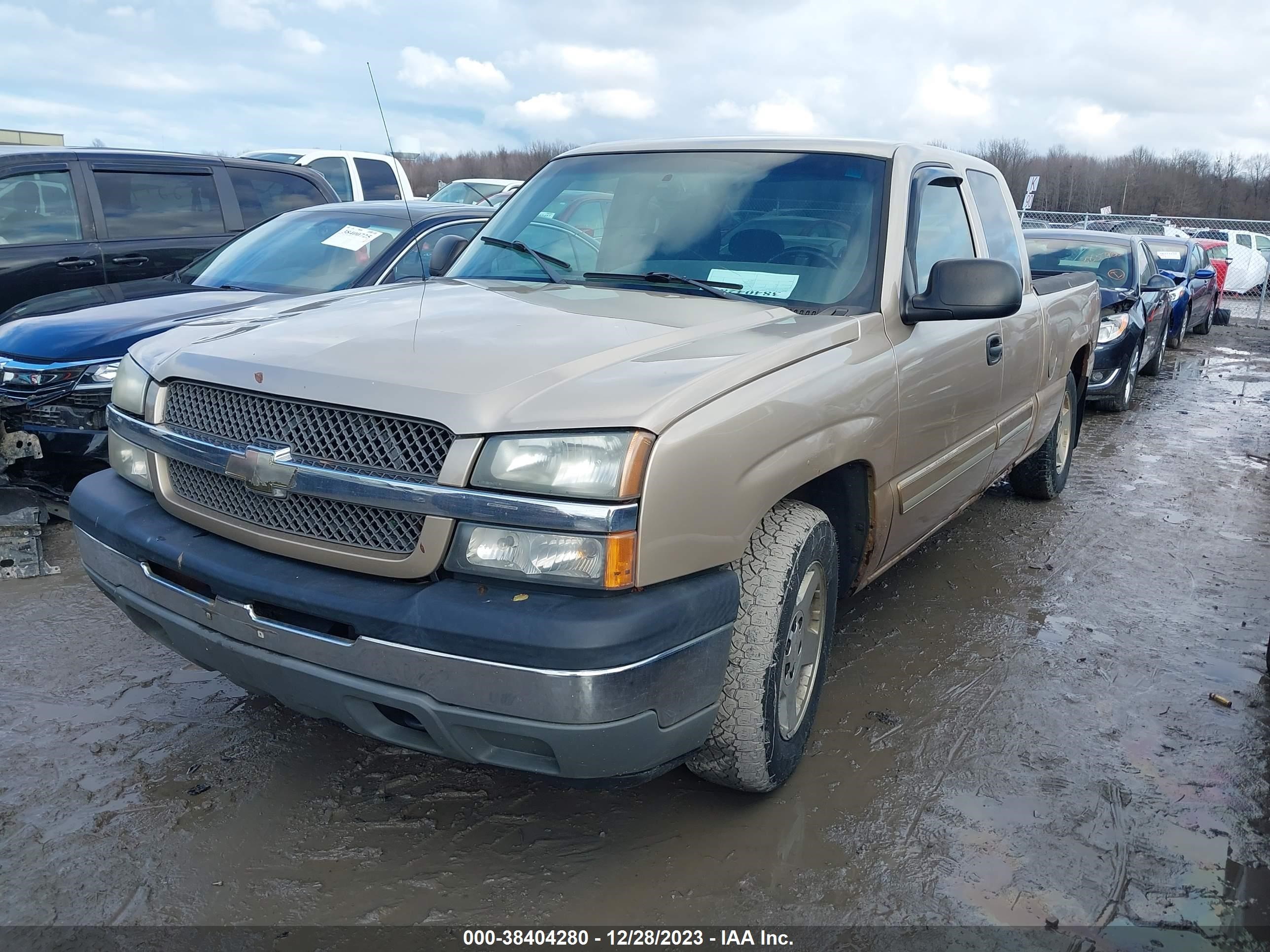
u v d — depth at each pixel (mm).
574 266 3580
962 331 3746
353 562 2316
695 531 2307
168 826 2688
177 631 2590
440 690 2180
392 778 2951
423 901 2428
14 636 3902
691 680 2340
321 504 2381
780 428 2566
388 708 2367
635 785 2439
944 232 3873
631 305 3086
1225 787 3053
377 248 6086
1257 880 2611
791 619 2684
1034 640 4105
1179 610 4504
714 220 3529
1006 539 5445
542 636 2092
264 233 6566
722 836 2713
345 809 2789
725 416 2385
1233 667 3914
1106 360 9125
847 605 4426
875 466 3115
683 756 2498
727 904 2453
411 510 2236
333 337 2701
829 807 2871
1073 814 2877
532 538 2172
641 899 2461
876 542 3293
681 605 2260
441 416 2234
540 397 2266
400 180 12547
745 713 2588
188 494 2662
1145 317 9922
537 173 4184
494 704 2148
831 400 2793
